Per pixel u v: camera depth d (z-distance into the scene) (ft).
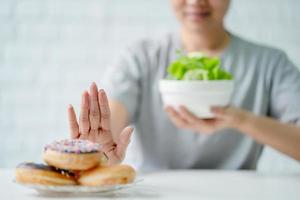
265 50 6.25
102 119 3.82
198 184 4.13
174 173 4.83
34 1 9.23
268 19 9.28
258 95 6.11
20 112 9.27
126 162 6.61
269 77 6.14
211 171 5.02
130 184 3.47
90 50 9.21
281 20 9.27
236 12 9.29
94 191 3.45
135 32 9.19
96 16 9.20
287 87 6.07
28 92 9.25
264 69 6.15
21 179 3.44
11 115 9.25
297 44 9.27
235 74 6.15
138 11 9.18
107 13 9.20
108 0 9.20
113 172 3.42
